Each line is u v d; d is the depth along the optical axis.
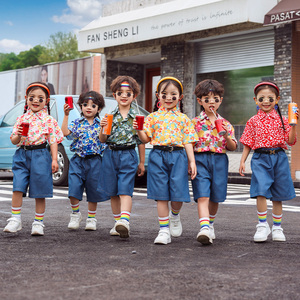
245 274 3.59
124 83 5.07
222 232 5.48
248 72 14.95
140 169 5.11
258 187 4.91
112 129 5.10
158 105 5.07
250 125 5.12
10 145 10.94
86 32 17.84
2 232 5.34
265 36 14.47
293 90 13.50
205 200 4.81
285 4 12.99
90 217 5.57
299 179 13.32
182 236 5.21
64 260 3.99
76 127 5.60
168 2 16.39
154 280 3.39
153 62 19.33
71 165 5.61
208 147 4.91
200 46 16.22
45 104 5.41
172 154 4.84
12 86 26.42
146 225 5.88
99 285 3.26
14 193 5.25
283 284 3.34
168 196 4.82
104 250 4.41
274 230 5.04
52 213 6.74
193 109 16.33
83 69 21.48
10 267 3.74
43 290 3.14
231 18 13.61
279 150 5.05
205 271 3.65
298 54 13.58
